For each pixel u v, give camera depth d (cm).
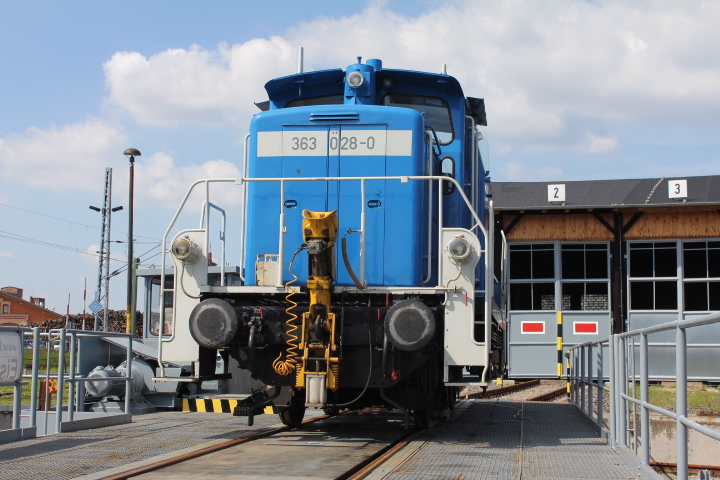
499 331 978
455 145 845
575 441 718
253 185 761
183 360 699
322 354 655
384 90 852
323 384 642
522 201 2252
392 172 739
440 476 505
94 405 1016
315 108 763
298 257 741
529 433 783
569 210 1798
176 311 709
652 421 846
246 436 722
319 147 754
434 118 853
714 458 809
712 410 1073
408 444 670
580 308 1791
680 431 417
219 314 654
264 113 776
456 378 688
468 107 941
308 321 654
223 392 1180
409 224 729
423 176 702
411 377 752
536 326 1792
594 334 1772
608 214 1794
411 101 855
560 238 1806
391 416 994
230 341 651
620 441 623
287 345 680
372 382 679
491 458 591
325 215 648
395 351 674
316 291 657
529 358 1783
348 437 734
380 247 729
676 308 1742
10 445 650
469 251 665
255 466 544
